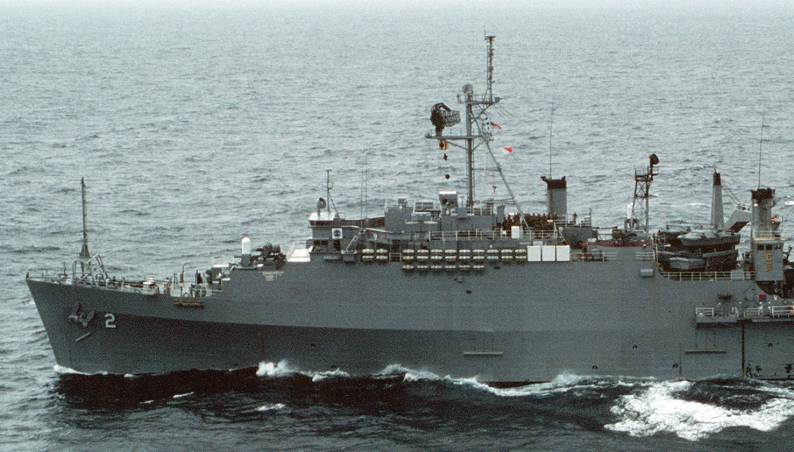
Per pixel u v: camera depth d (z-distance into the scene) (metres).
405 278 121.25
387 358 124.25
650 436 109.19
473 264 120.25
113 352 128.12
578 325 121.44
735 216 129.25
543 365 122.50
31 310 154.12
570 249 125.25
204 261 179.00
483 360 122.75
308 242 134.38
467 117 126.44
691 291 121.00
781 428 110.12
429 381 122.75
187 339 126.19
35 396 122.94
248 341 125.38
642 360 122.38
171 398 120.88
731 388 119.69
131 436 112.06
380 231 125.00
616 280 120.69
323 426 113.06
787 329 121.44
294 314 123.31
